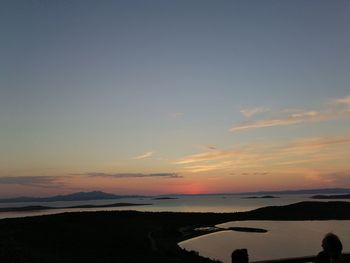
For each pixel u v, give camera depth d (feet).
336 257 26.63
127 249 175.94
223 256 178.19
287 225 376.89
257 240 248.32
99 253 151.94
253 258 165.68
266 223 407.85
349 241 221.66
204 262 145.07
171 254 164.04
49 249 147.95
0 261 98.12
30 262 103.60
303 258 41.16
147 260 140.15
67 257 129.39
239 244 226.58
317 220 438.40
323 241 27.37
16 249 120.57
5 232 191.42
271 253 184.55
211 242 239.71
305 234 285.64
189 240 253.85
